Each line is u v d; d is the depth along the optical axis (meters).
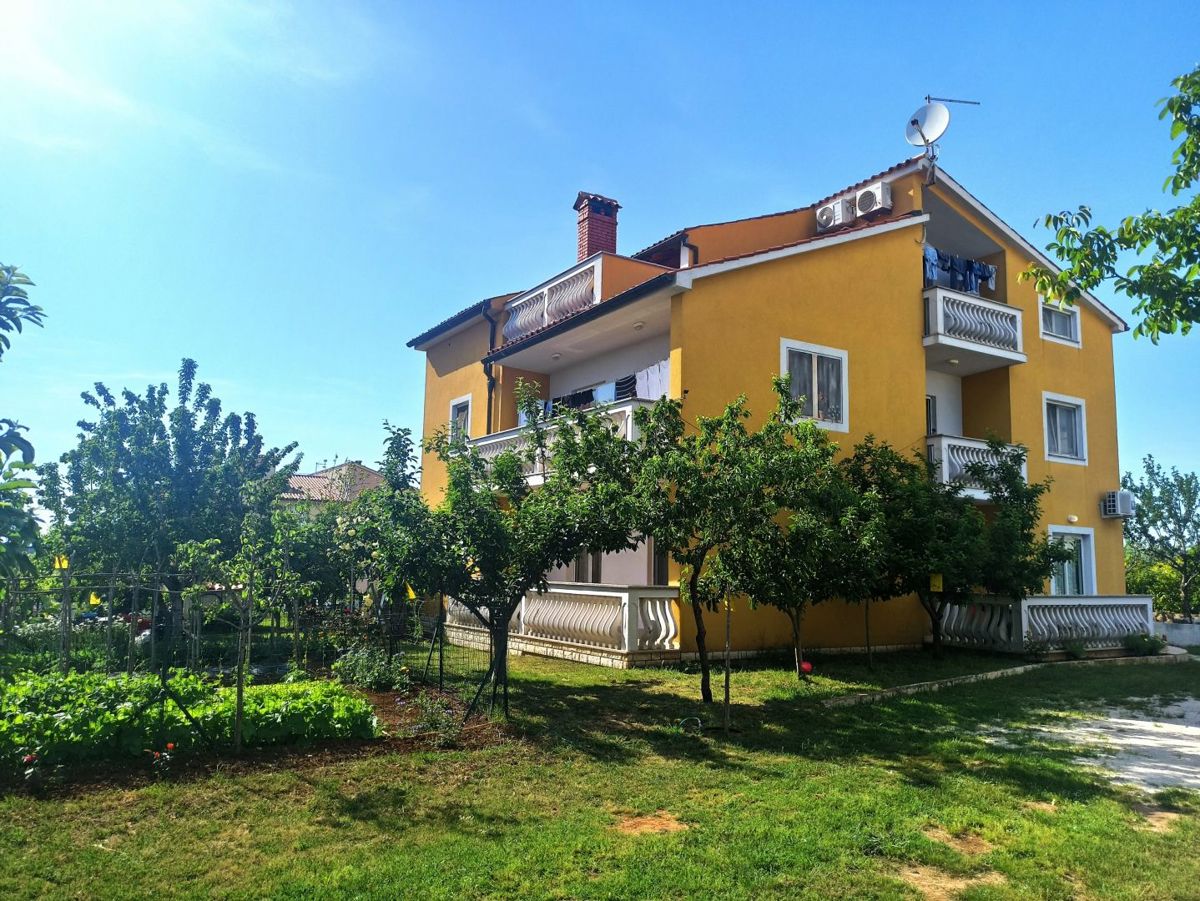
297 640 12.27
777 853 5.17
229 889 4.50
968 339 17.16
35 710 6.83
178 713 7.04
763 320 14.38
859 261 15.91
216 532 13.84
